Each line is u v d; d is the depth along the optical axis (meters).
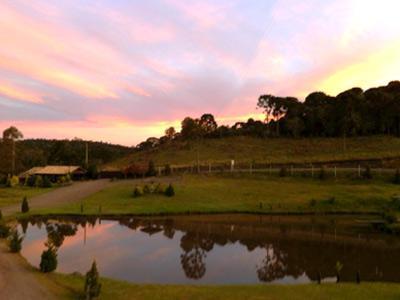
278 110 169.00
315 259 34.31
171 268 31.44
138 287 23.19
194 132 161.50
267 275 29.73
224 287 23.56
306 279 28.69
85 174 97.69
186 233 45.09
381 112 139.50
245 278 28.97
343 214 56.88
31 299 20.27
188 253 36.28
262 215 56.66
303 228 47.78
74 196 68.19
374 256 35.22
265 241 41.25
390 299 21.39
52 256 25.97
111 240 41.28
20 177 96.19
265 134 155.38
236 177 80.81
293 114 158.75
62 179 88.25
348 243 40.22
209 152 134.38
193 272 30.31
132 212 56.12
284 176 79.62
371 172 76.94
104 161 168.75
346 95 150.00
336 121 145.88
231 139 153.00
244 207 59.59
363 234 44.50
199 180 78.75
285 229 47.34
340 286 23.97
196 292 22.30
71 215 54.69
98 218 53.94
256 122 185.00
